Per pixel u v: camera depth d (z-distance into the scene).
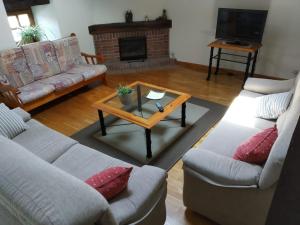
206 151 1.83
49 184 1.12
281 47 4.15
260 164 1.67
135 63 5.31
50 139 2.30
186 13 4.88
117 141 2.92
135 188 1.61
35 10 4.69
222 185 1.64
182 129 3.08
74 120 3.46
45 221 0.98
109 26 5.13
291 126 1.41
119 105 2.88
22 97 3.28
